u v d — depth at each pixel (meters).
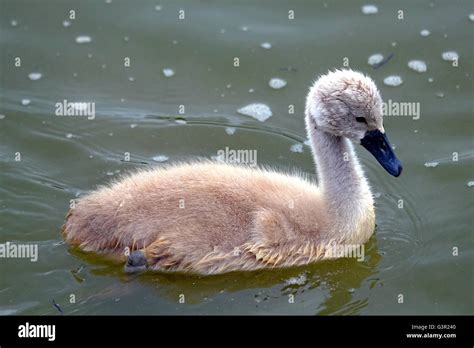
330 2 17.53
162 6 17.53
